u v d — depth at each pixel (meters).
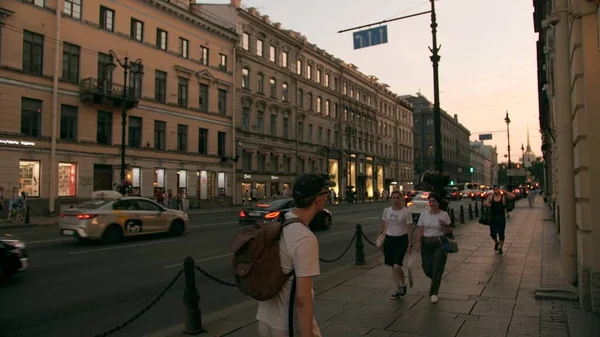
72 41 27.39
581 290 5.85
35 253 11.77
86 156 27.88
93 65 28.62
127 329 5.83
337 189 57.88
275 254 2.40
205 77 37.25
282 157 47.06
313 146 52.75
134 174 31.11
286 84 48.44
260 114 44.44
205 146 37.59
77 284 8.27
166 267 10.05
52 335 5.54
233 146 40.06
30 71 25.19
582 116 5.66
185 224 16.31
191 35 36.28
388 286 7.77
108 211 13.91
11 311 6.53
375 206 43.28
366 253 12.66
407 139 86.38
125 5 30.83
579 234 6.07
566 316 5.71
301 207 2.63
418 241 6.95
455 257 10.72
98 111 28.98
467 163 133.25
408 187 84.94
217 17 41.56
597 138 5.48
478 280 8.11
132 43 31.22
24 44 25.02
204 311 6.77
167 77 34.00
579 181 5.84
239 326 5.59
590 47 5.48
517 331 5.25
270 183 45.19
